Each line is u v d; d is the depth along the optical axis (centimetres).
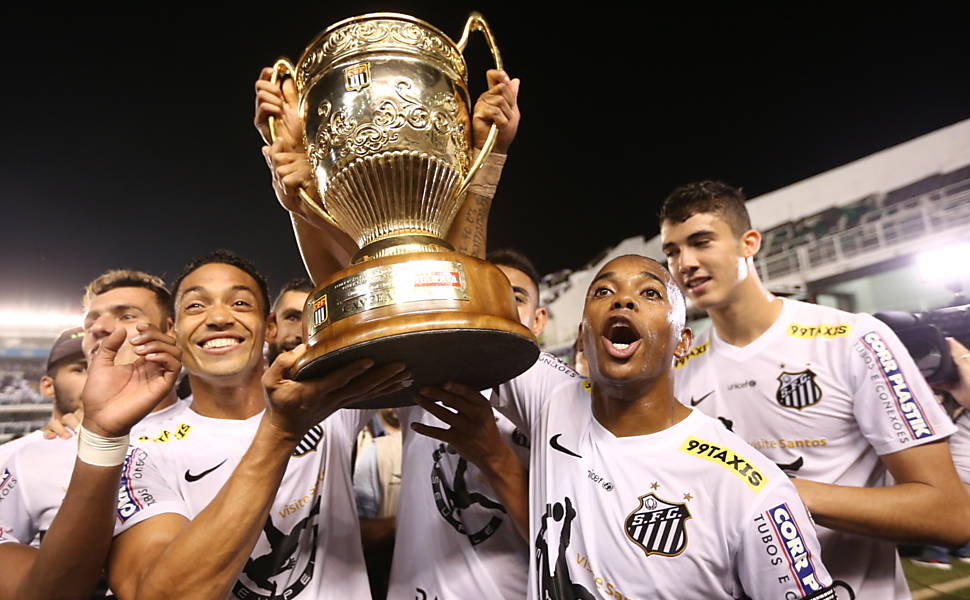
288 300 249
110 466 112
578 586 121
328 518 152
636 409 131
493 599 149
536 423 152
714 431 130
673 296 133
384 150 102
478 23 127
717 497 118
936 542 136
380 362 97
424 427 132
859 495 135
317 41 111
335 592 145
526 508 142
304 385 97
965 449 215
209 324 149
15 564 137
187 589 104
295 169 122
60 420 180
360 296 92
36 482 163
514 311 101
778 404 169
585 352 136
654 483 123
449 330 87
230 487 108
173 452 149
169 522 127
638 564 117
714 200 179
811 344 169
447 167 108
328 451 159
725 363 182
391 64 106
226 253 165
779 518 112
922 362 212
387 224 110
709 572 115
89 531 112
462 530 157
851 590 152
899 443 147
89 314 188
